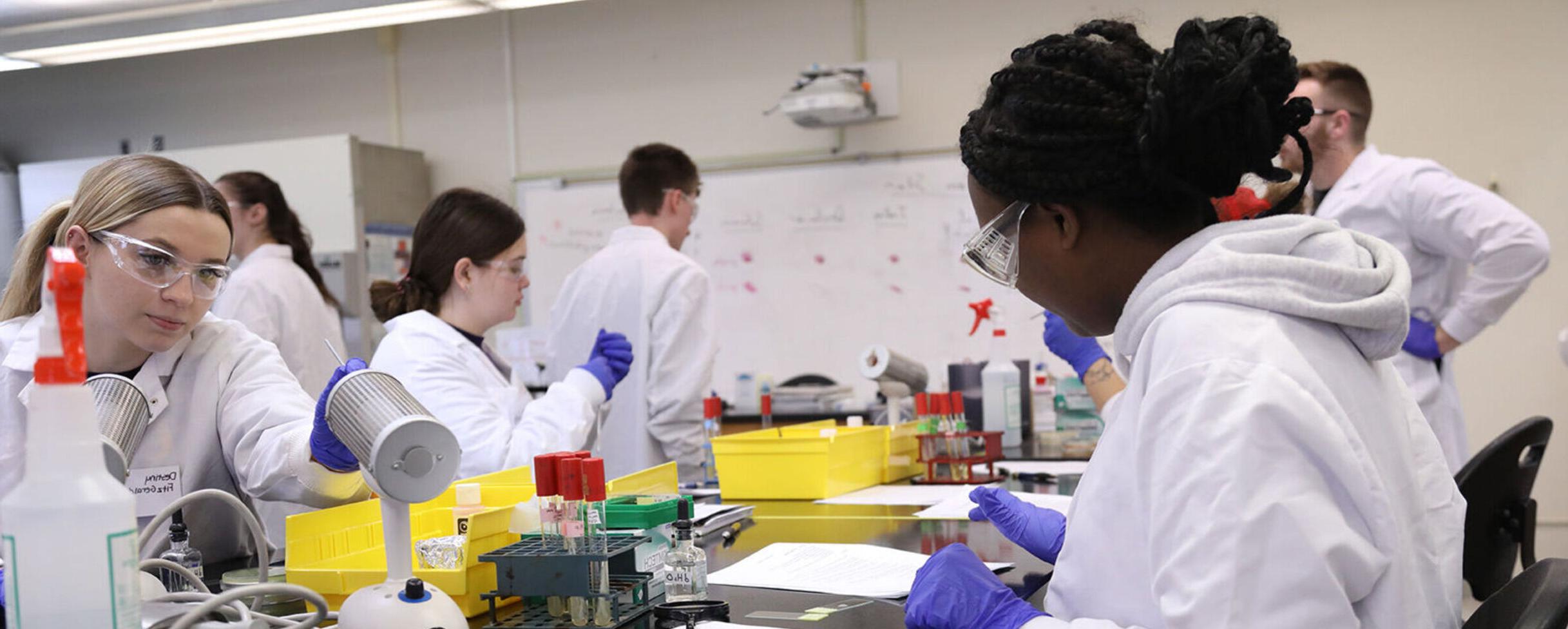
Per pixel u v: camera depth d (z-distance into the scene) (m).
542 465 1.19
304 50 5.70
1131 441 0.97
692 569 1.27
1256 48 0.96
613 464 3.29
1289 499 0.83
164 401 1.65
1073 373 4.63
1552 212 4.16
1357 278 0.94
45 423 0.75
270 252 3.50
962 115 4.82
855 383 4.96
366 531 1.37
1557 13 4.14
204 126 5.82
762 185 5.07
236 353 1.75
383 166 5.18
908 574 1.41
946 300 4.84
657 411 3.24
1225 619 0.82
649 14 5.24
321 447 1.30
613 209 5.29
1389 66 4.32
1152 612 0.94
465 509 1.33
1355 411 0.92
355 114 5.64
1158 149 0.94
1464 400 4.29
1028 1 4.73
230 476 1.73
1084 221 1.01
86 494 0.75
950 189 4.82
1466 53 4.24
